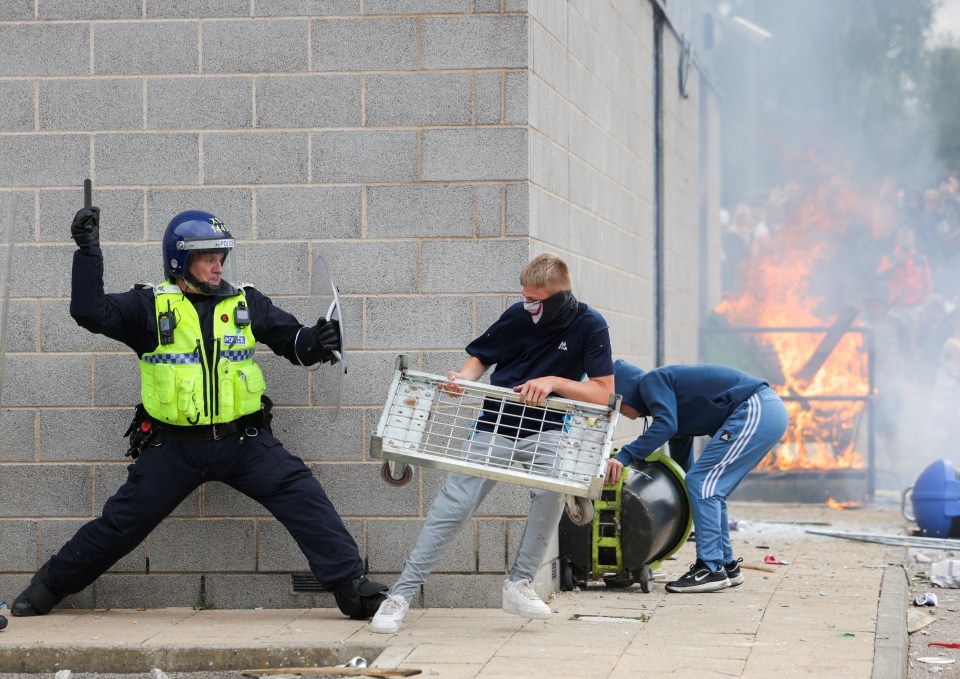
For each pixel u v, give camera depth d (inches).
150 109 887.7
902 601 901.8
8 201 826.8
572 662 690.8
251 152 883.4
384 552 874.8
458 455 764.0
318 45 880.9
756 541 1268.5
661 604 894.4
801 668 674.2
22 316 890.1
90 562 823.1
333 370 805.2
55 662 734.5
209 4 885.2
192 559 877.8
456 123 874.8
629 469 971.3
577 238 1016.2
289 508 810.8
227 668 728.3
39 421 887.1
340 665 729.6
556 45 952.9
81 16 890.1
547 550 859.4
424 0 876.6
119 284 887.7
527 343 772.0
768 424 965.8
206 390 794.8
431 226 875.4
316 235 880.3
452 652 716.7
